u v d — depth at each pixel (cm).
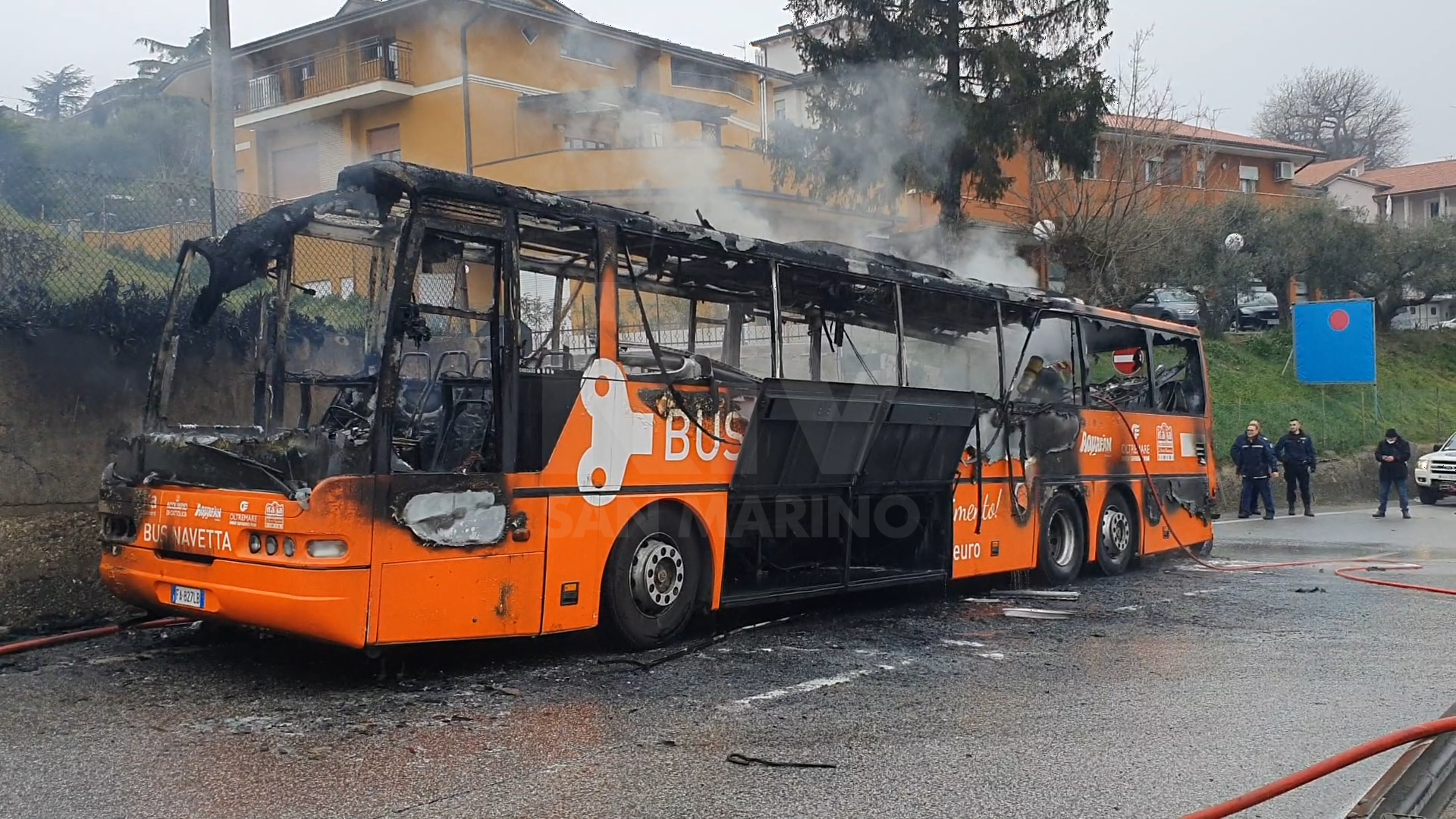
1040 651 786
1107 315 1251
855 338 949
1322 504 2561
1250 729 593
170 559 651
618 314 728
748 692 645
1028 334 1136
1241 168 4325
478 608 631
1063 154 2045
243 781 471
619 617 725
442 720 570
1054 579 1145
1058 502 1153
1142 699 651
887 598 1041
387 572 592
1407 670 740
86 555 870
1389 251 3528
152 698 605
